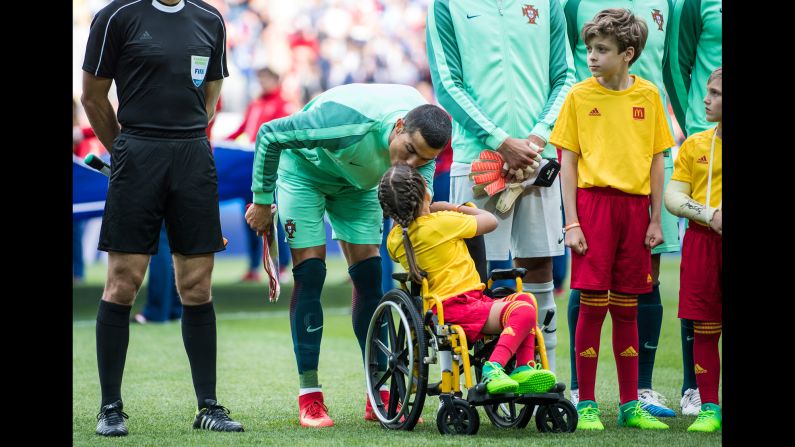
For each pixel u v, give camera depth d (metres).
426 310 14.69
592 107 15.49
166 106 14.78
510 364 14.98
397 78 60.69
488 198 17.12
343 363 23.27
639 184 15.41
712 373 15.35
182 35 14.85
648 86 15.61
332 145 15.15
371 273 16.70
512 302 14.45
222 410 15.39
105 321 14.96
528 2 17.55
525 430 14.98
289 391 19.55
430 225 14.66
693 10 18.44
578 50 18.48
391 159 14.93
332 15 59.22
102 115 15.21
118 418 14.85
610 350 25.05
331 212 16.86
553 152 17.89
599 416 16.41
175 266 15.45
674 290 38.69
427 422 15.94
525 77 17.41
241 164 31.83
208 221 15.23
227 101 55.91
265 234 16.42
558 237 17.61
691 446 13.52
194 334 15.46
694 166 15.56
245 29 56.78
